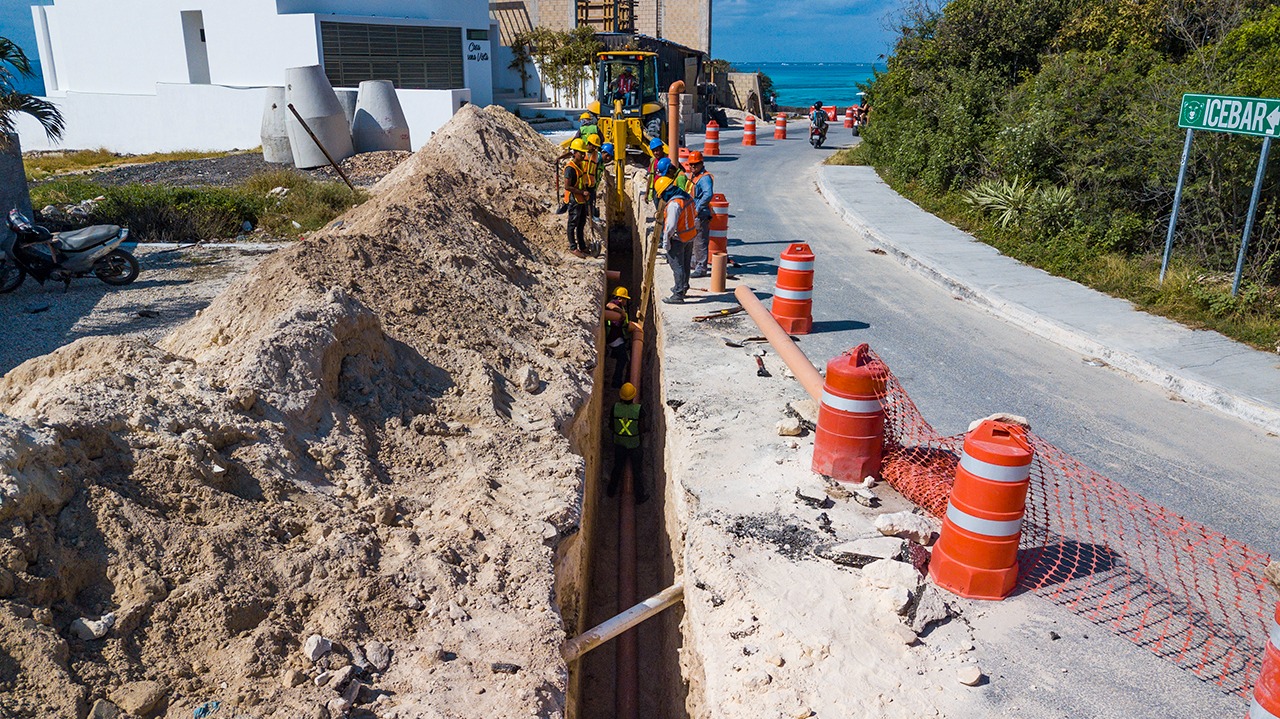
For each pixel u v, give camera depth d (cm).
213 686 371
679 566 623
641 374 1211
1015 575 511
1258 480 665
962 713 419
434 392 669
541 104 3775
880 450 634
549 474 593
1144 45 1828
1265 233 1133
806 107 5462
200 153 2802
